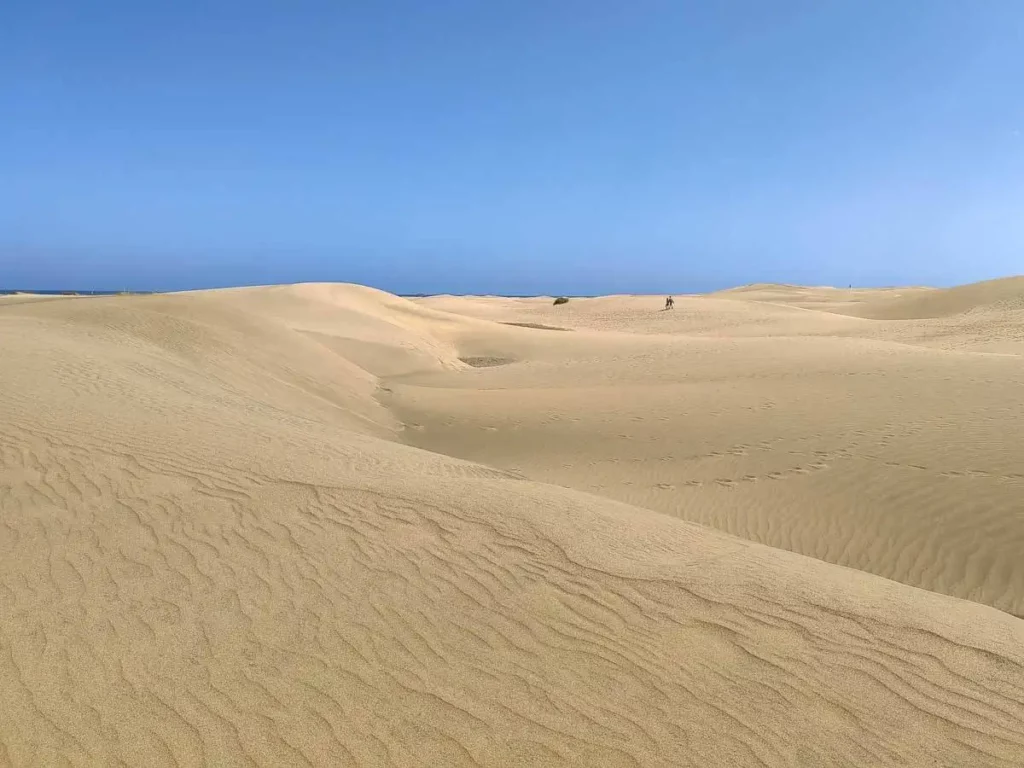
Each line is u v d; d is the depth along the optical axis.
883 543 7.67
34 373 10.30
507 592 4.21
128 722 2.92
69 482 5.87
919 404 11.95
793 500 8.89
